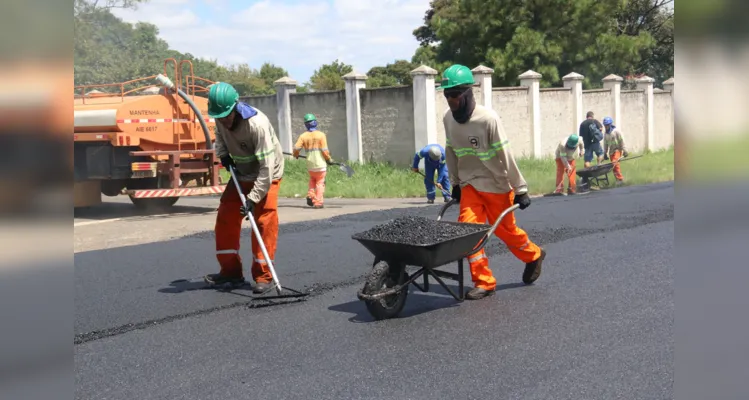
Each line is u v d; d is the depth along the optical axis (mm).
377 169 18734
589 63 30031
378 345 4957
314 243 8938
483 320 5504
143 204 13930
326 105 20594
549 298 6102
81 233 10414
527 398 3979
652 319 5395
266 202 6477
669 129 26734
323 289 6609
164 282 7051
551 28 29656
